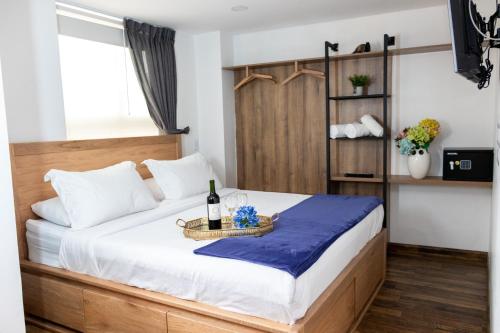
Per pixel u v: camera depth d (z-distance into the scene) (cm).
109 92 382
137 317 228
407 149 377
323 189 457
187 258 213
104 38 371
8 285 219
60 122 325
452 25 178
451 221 400
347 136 407
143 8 360
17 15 294
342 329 240
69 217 275
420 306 292
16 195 288
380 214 343
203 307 206
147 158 400
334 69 436
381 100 416
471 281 334
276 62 439
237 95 493
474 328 260
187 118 473
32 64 304
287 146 472
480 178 356
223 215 304
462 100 383
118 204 294
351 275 252
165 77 430
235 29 457
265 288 188
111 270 241
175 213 321
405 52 390
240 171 502
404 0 362
